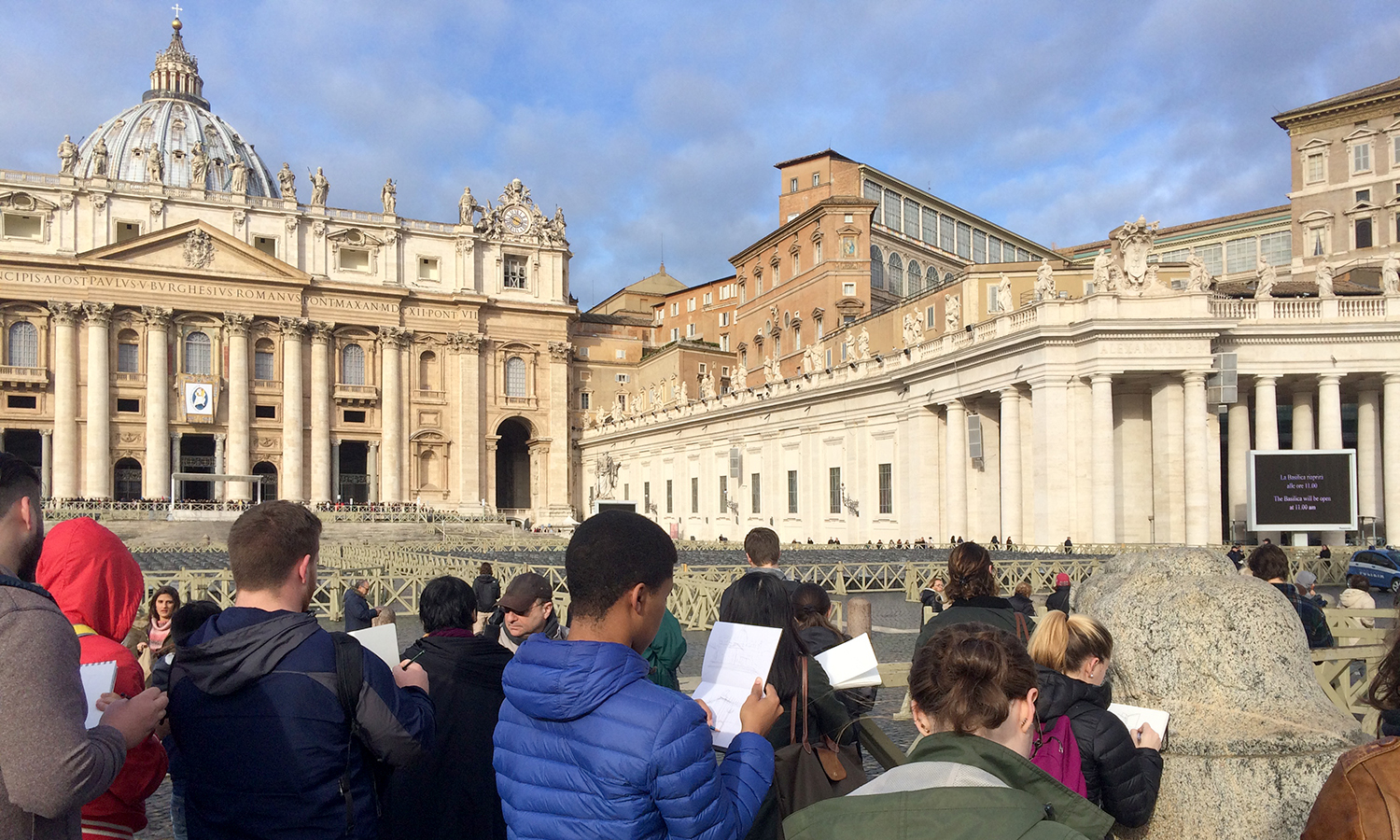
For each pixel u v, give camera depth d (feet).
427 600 17.58
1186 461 112.47
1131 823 14.53
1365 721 21.01
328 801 12.25
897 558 115.65
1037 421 117.39
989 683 10.71
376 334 271.49
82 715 10.11
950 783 10.08
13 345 234.58
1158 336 112.06
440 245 282.97
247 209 258.57
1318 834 9.49
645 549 11.68
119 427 240.53
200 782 12.39
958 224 261.24
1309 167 214.28
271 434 256.52
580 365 314.55
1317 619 27.22
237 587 13.57
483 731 16.38
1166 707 16.22
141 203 247.91
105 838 12.76
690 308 319.88
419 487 275.18
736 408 202.08
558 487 291.38
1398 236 199.11
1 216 235.40
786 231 239.50
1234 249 242.99
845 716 14.30
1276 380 123.24
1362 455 132.16
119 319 242.78
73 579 14.83
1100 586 18.70
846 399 166.91
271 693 12.21
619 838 10.33
